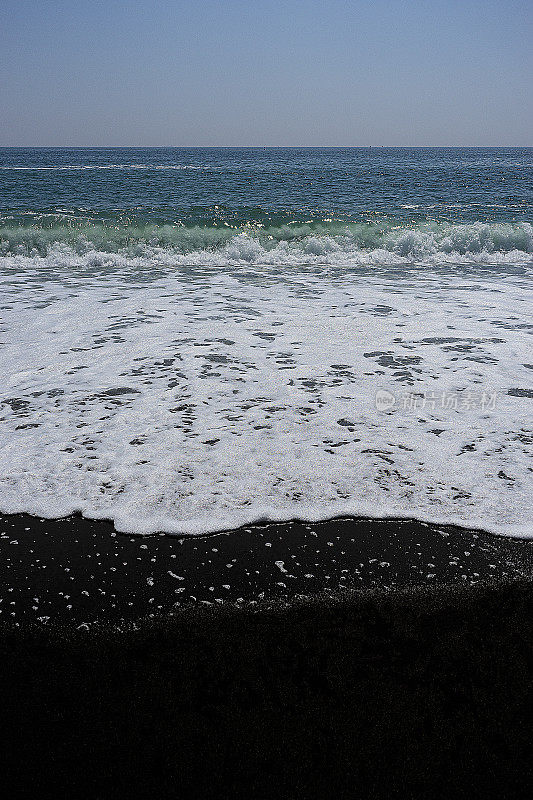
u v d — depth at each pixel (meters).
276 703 1.83
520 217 14.83
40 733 1.71
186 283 7.92
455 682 1.91
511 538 2.69
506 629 2.16
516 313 6.31
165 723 1.75
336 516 2.83
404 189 24.50
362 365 4.77
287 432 3.64
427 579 2.43
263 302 6.79
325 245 10.31
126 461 3.28
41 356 4.92
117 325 5.81
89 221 12.05
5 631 2.12
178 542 2.64
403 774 1.62
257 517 2.82
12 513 2.81
